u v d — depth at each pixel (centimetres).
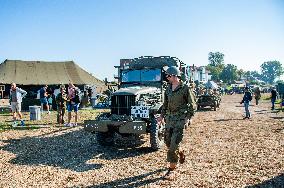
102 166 695
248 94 1627
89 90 2975
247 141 938
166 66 1022
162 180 580
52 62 3088
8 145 942
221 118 1639
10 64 2902
